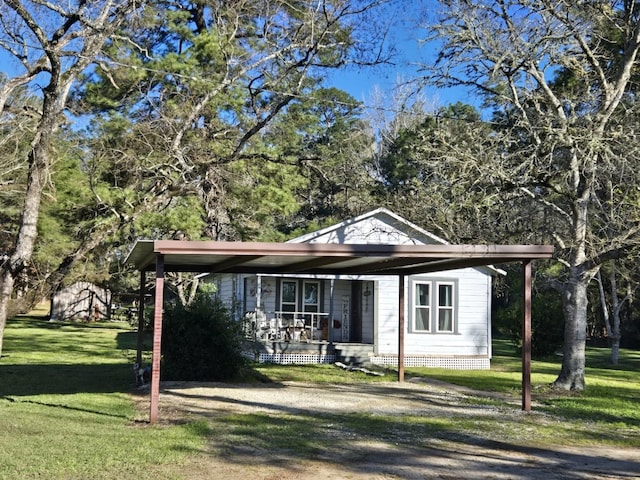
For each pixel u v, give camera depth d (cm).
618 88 1596
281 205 2241
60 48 1540
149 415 1100
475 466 820
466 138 2030
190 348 1631
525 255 1215
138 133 2033
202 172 2108
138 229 1989
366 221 2262
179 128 2022
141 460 774
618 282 3219
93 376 1645
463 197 1611
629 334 3888
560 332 2886
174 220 1986
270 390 1489
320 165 2564
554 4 1567
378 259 1320
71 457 768
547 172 1559
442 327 2295
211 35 1981
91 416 1080
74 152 2062
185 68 1934
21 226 1563
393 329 2270
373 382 1723
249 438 937
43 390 1388
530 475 783
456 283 2302
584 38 1636
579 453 931
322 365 2128
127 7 1683
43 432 914
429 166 1831
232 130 2198
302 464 794
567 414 1282
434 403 1371
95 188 1902
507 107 1767
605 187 1694
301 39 2170
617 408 1386
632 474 812
